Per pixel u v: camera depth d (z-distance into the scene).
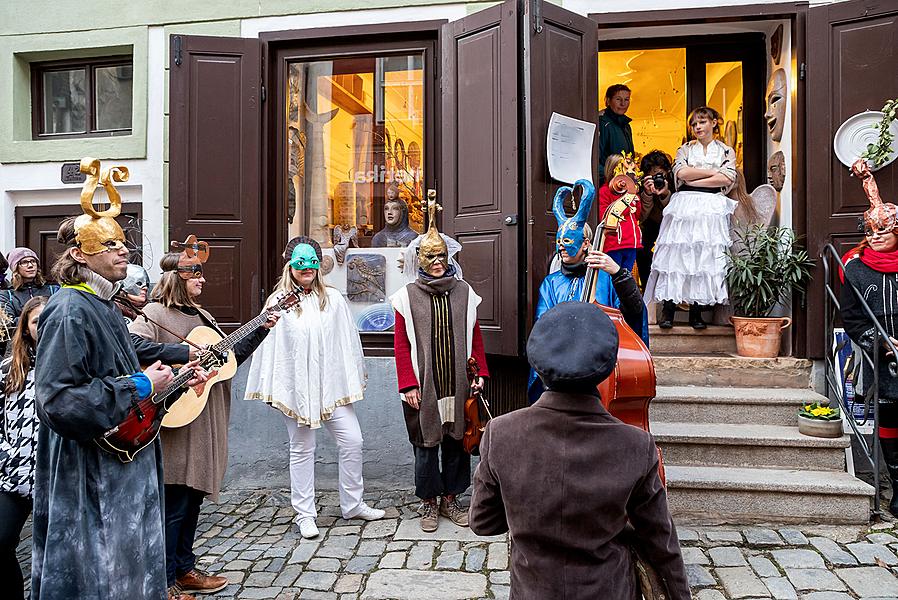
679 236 4.81
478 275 4.25
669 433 4.10
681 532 3.62
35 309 2.64
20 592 2.71
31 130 5.50
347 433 3.99
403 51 4.84
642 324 3.08
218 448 3.17
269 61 4.96
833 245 4.38
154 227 5.12
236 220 4.81
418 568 3.34
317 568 3.38
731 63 5.59
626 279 2.95
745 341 4.67
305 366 3.79
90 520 2.13
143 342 2.94
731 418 4.29
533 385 3.43
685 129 5.88
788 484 3.71
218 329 3.33
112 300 2.36
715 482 3.77
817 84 4.41
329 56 4.94
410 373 3.87
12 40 5.34
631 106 6.06
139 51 5.14
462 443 3.87
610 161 4.90
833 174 4.38
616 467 1.54
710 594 2.97
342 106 4.96
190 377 2.51
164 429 3.00
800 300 4.53
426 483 3.83
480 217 4.25
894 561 3.21
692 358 4.62
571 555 1.56
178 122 4.75
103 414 2.04
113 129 5.43
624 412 2.61
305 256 3.81
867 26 4.29
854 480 3.78
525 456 1.59
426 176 4.80
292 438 3.87
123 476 2.22
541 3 4.05
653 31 5.36
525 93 4.01
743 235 4.81
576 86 4.25
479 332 3.99
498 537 3.70
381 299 4.88
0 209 5.39
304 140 5.01
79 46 5.25
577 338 1.61
